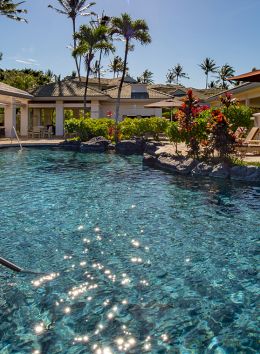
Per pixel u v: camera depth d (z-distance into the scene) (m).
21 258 5.38
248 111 14.42
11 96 30.27
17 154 20.20
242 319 3.79
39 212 7.85
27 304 4.12
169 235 6.36
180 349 3.34
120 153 21.33
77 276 4.79
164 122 25.97
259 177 11.14
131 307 4.04
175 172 13.40
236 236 6.28
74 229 6.71
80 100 34.44
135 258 5.37
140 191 10.02
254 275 4.79
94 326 3.70
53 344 3.43
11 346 3.41
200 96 47.41
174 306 4.05
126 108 38.00
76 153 21.06
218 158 13.34
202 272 4.89
